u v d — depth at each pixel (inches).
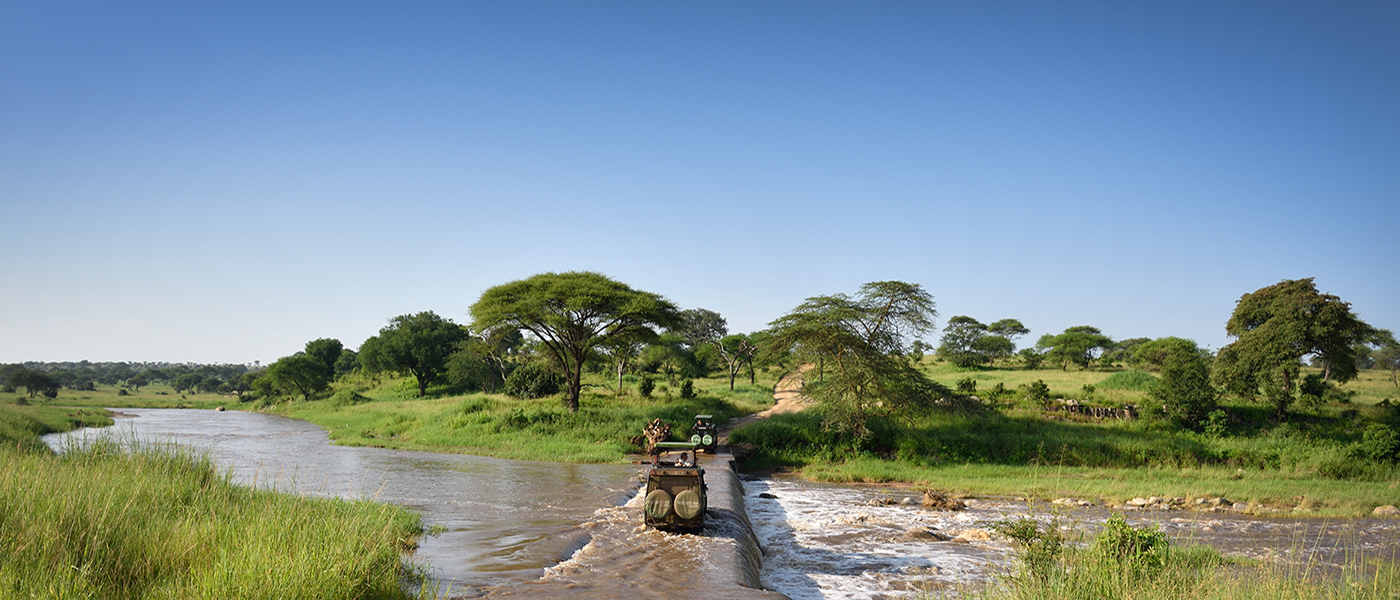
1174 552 410.9
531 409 1465.3
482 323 1504.7
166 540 302.5
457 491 703.7
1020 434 1216.8
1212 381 1448.1
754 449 1175.0
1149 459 1117.1
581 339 1499.8
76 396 4586.6
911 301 1210.0
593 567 377.4
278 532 311.4
